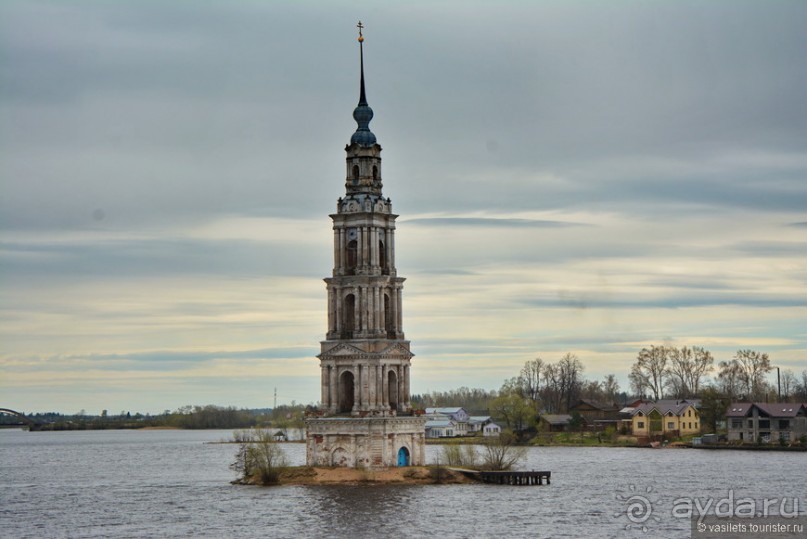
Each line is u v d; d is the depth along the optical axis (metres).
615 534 156.00
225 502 187.38
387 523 163.75
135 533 161.12
